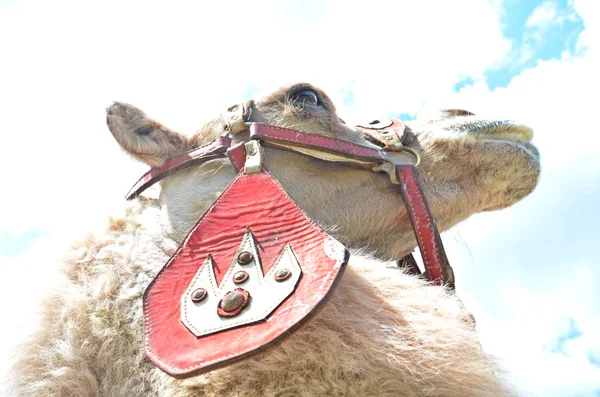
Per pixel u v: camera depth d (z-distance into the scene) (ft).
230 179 2.30
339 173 2.43
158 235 2.18
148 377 1.71
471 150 2.60
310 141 2.32
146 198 2.50
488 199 2.68
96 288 1.90
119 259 2.02
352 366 1.58
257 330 1.43
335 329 1.68
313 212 2.37
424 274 2.29
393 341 1.65
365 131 2.70
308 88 2.58
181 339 1.50
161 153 2.43
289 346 1.60
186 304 1.60
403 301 1.84
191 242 1.76
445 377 1.65
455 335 1.76
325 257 1.56
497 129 2.67
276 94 2.55
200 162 2.37
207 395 1.59
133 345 1.77
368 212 2.45
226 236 1.77
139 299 1.88
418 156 2.58
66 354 1.76
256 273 1.62
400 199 2.47
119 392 1.71
